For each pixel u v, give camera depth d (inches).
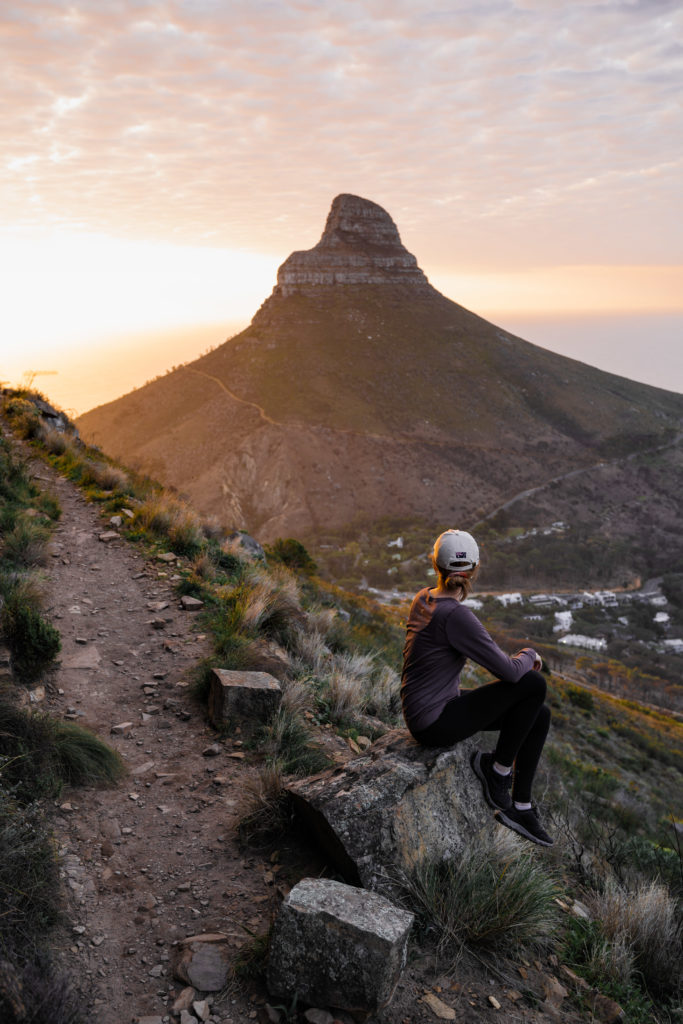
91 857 142.6
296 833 150.4
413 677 128.6
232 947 119.2
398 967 104.3
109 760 174.7
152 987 110.2
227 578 337.1
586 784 454.3
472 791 140.4
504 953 124.0
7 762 151.2
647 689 3309.5
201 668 232.7
